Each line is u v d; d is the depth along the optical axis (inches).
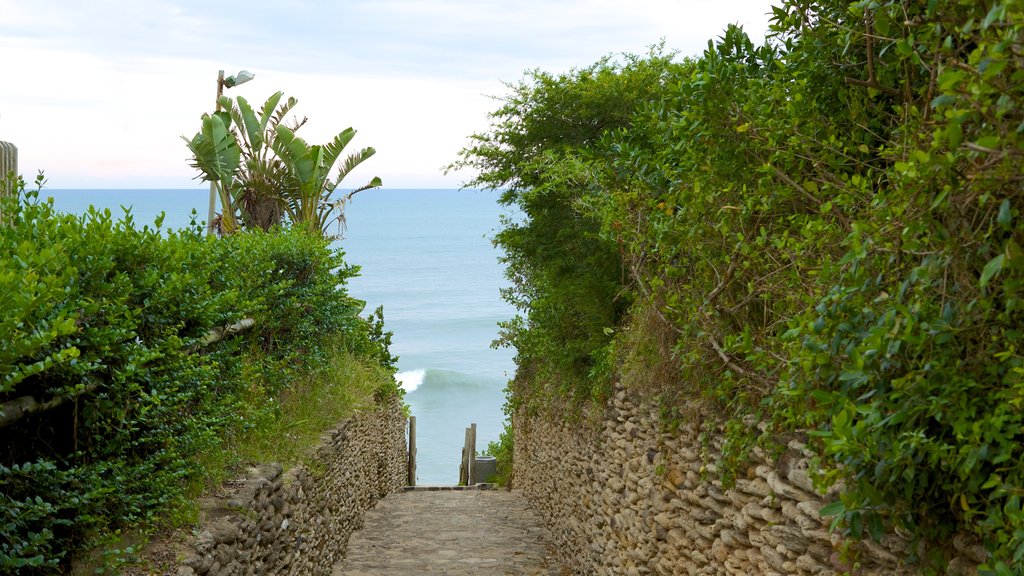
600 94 399.2
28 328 140.6
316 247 389.1
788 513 159.6
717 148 184.2
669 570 251.9
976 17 102.0
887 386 116.7
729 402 192.5
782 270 169.5
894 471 112.1
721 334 193.3
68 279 158.6
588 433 385.4
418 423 1451.8
